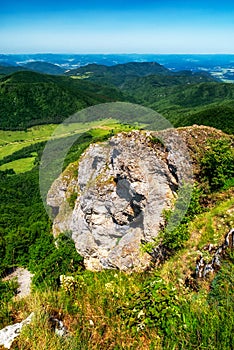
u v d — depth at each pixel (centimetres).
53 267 564
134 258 520
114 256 526
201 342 302
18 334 347
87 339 349
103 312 402
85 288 471
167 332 333
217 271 441
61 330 360
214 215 594
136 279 491
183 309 356
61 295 442
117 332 360
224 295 363
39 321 359
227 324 306
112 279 495
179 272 492
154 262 523
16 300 469
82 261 561
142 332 353
